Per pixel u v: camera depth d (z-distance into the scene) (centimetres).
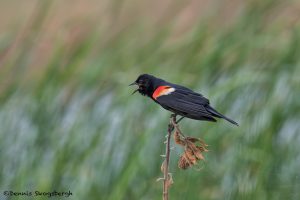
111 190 1197
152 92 959
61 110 1343
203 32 1431
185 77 1377
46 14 1467
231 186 1171
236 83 1252
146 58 1470
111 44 1496
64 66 1401
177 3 1570
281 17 1434
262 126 1215
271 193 1159
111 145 1248
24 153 1274
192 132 1245
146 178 1223
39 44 1473
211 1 1483
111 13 1534
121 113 1297
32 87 1414
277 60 1310
